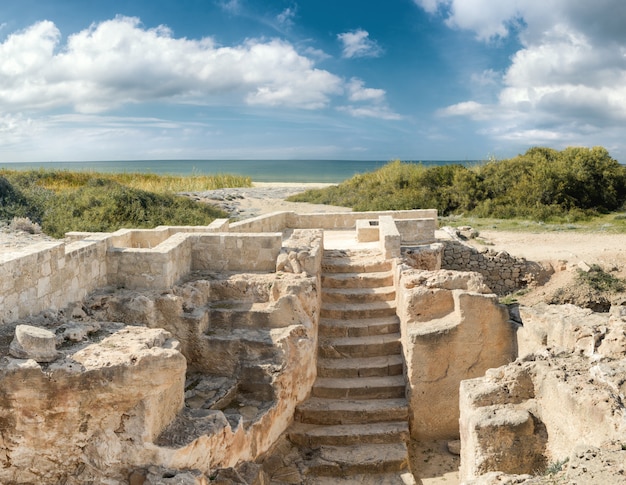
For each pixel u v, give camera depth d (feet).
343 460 28.22
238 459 24.68
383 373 33.68
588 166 96.84
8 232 47.44
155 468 20.20
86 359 20.35
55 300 26.30
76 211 62.90
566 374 22.04
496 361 32.17
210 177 132.87
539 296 55.21
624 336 23.52
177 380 22.62
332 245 48.34
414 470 29.25
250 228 49.42
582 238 69.87
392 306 37.35
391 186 103.71
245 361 29.25
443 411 31.91
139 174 117.50
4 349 20.31
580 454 16.56
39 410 19.48
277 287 32.45
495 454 21.66
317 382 32.96
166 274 31.01
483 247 60.23
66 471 20.24
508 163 100.89
